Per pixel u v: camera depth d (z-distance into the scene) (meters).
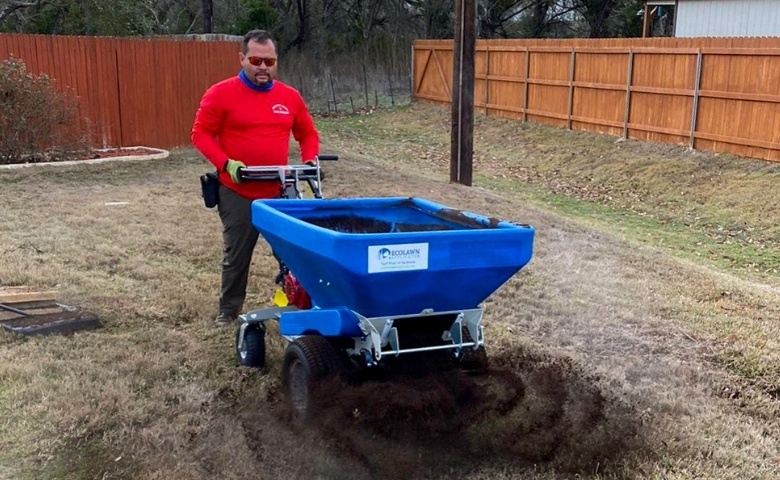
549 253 8.40
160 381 4.70
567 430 4.21
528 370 4.98
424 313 4.01
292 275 4.81
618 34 33.69
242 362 4.97
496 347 5.45
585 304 6.59
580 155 17.97
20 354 4.96
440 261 3.74
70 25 22.28
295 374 4.30
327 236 3.61
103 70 14.80
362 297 3.77
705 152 15.93
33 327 5.34
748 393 4.91
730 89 15.35
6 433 4.00
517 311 6.36
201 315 5.91
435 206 4.79
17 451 3.85
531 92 21.64
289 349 4.28
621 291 7.03
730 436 4.29
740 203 13.38
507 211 11.00
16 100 12.55
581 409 4.45
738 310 6.68
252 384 4.73
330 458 3.85
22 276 6.53
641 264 8.18
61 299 6.07
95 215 9.20
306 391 4.13
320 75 30.30
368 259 3.60
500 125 22.11
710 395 4.87
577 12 34.53
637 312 6.41
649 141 17.53
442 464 3.88
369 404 4.01
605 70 18.73
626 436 4.17
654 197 14.68
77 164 12.94
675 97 16.72
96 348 5.14
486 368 4.40
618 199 14.95
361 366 4.15
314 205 4.79
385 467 3.81
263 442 4.00
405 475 3.75
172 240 8.09
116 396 4.41
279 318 4.65
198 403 4.41
